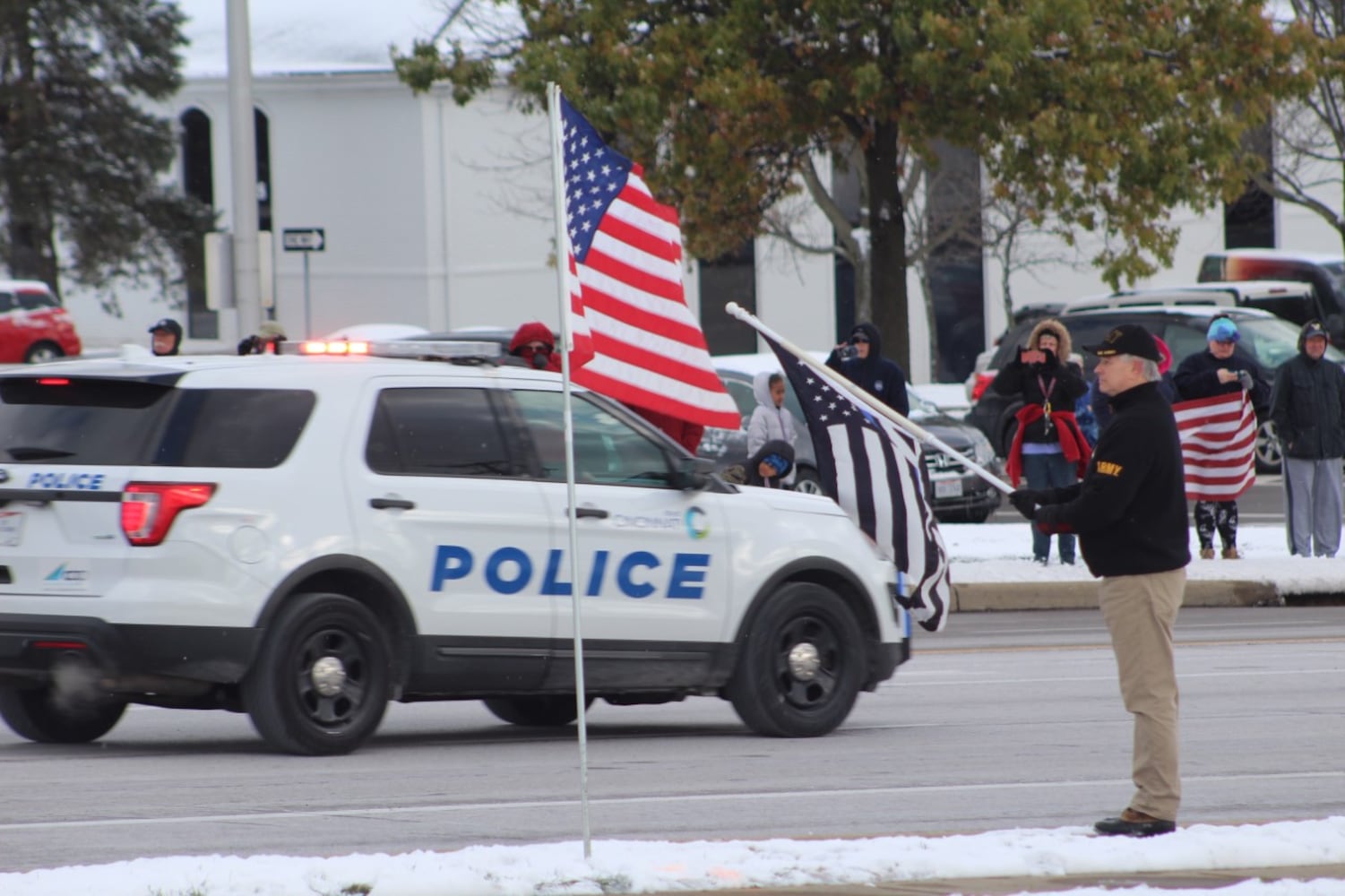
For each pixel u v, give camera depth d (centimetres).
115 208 14562
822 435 3127
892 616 3266
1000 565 5350
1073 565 5359
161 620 2697
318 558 2788
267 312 6234
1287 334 8075
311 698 2814
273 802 2503
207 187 15188
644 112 6988
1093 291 14625
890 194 7356
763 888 1927
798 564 3162
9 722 3061
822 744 3088
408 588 2858
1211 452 5444
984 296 14662
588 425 3061
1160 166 6969
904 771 2792
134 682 2714
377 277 14325
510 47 8400
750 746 3064
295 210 14538
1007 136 6944
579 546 2978
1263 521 6756
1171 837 2122
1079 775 2755
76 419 2798
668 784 2680
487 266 14338
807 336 14538
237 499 2748
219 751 2964
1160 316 8050
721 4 7206
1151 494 2150
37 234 14525
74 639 2697
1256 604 5184
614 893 1900
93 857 2152
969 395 9256
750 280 14562
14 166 14212
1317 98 11131
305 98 14462
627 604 3020
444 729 3331
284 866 1956
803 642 3161
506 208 13588
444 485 2906
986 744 3069
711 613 3086
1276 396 5456
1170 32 7006
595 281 3003
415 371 2942
